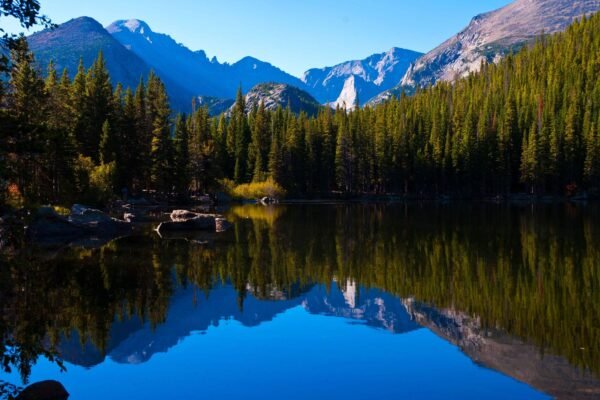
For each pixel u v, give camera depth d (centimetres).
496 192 10694
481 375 1271
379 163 10900
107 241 3653
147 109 8812
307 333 1619
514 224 5000
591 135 9994
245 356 1419
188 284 2319
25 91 4428
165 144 7731
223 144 11138
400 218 5822
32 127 834
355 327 1684
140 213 5884
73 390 1198
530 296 2052
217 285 2306
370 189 11412
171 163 7869
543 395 1154
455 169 10675
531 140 10125
